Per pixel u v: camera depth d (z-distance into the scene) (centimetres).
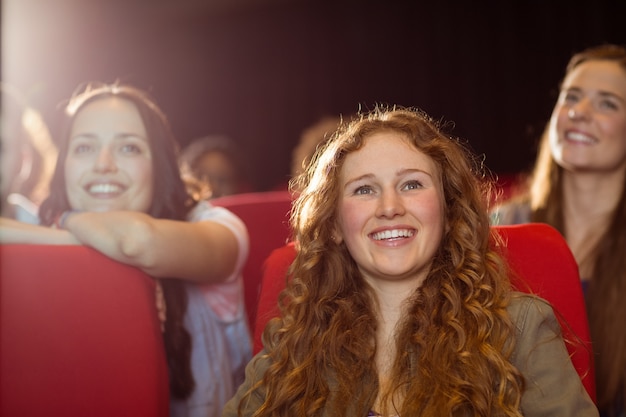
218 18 659
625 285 190
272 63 657
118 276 142
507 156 575
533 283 143
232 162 334
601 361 183
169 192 174
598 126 206
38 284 137
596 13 539
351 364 139
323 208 143
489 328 133
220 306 175
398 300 142
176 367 165
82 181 168
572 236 213
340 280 145
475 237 141
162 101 661
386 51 618
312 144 272
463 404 129
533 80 564
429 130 144
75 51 623
